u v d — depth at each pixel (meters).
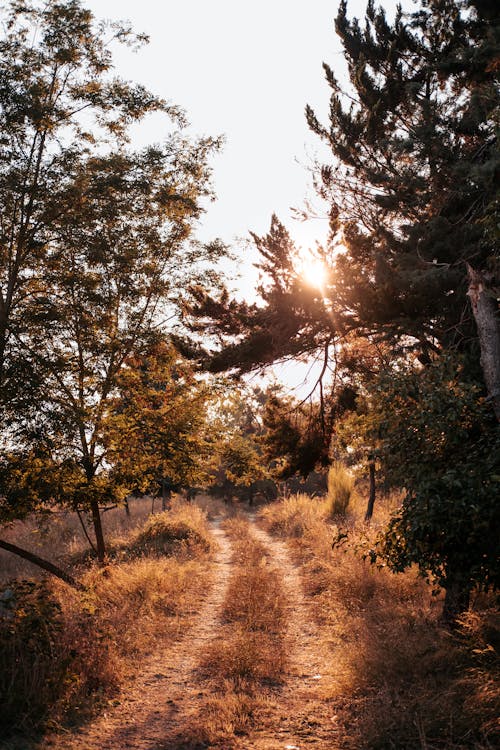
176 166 13.22
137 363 13.29
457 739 4.77
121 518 28.72
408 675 6.39
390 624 8.04
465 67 7.90
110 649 7.48
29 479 11.43
